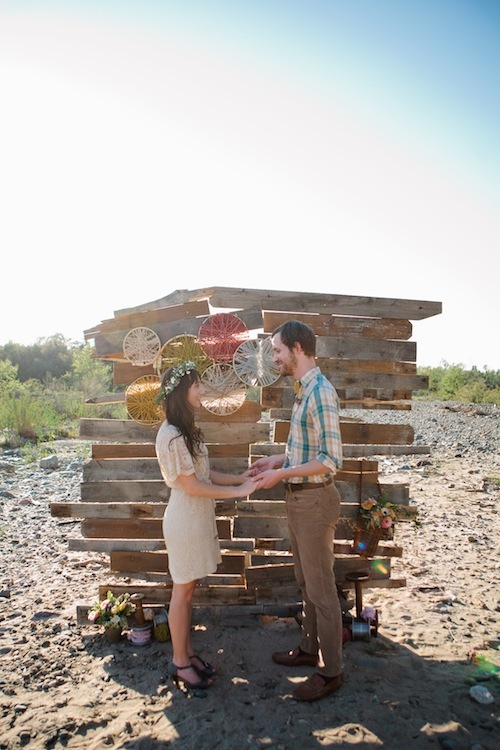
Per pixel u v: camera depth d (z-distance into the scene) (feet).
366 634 12.91
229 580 13.69
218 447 13.48
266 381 13.24
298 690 10.81
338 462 10.57
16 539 21.11
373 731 9.79
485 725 9.89
